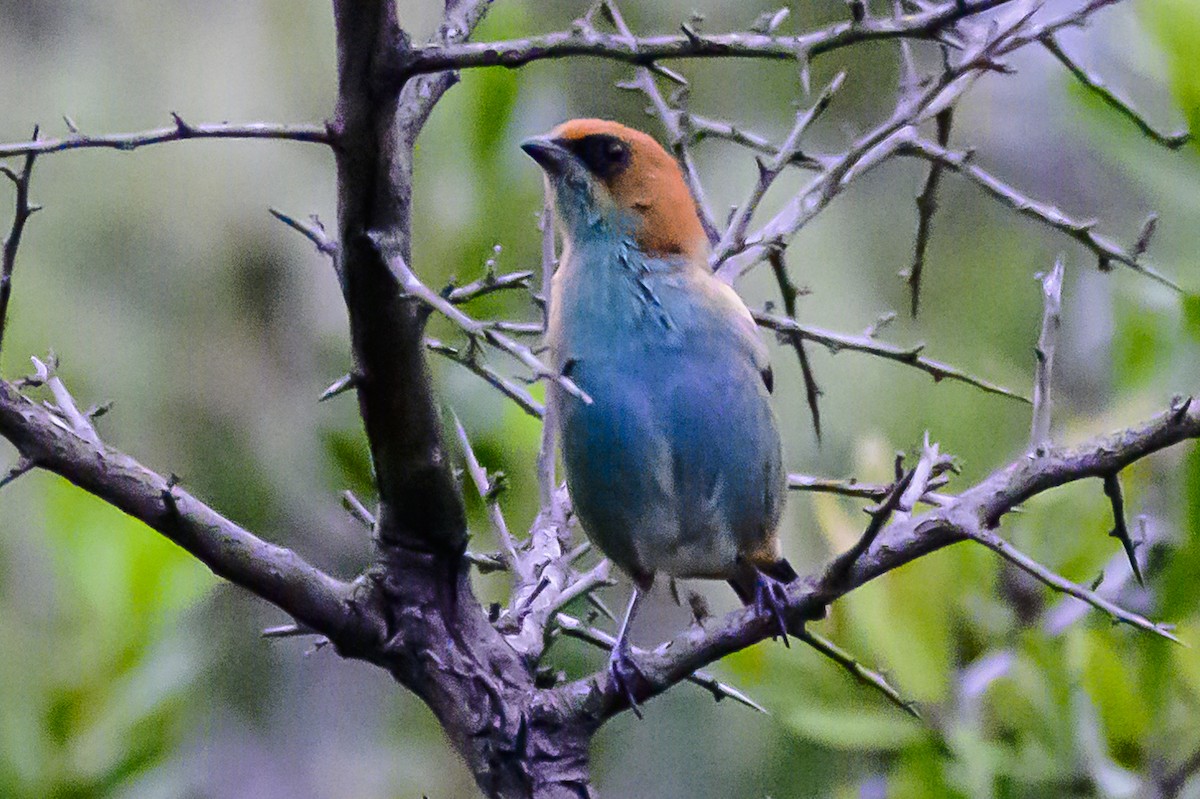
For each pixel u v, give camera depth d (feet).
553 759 20.47
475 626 20.68
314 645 21.79
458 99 30.71
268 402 39.19
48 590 23.32
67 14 43.75
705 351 26.99
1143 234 22.82
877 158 24.90
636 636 40.50
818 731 23.95
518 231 30.53
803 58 16.37
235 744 35.63
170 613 23.22
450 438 28.73
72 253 40.34
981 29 24.16
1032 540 24.35
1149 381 25.26
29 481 25.07
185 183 41.57
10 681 22.29
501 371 30.58
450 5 23.09
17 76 42.78
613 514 27.55
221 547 18.70
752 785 31.91
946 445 32.14
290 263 41.22
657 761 33.53
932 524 19.88
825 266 39.58
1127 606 23.84
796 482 25.22
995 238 39.45
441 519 19.85
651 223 27.50
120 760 21.97
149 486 18.15
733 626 20.59
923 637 24.12
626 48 16.28
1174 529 23.97
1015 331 36.29
